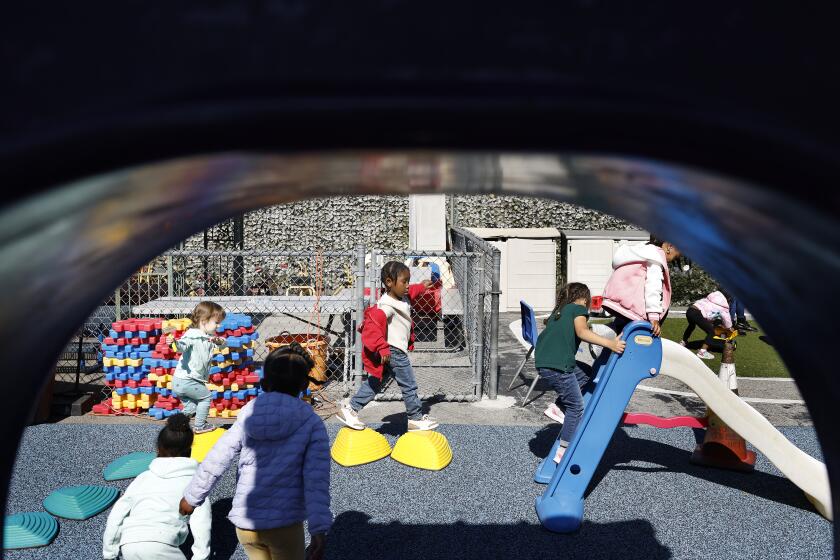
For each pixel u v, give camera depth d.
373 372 6.84
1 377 1.31
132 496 4.24
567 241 17.20
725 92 0.71
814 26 0.70
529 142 0.75
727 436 6.66
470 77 0.71
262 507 3.57
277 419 3.61
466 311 12.43
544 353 6.12
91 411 8.57
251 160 0.83
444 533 5.27
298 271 17.61
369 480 6.30
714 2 0.70
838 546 1.83
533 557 4.92
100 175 0.74
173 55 0.70
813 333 1.47
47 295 1.21
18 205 0.73
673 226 1.52
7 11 0.69
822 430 1.81
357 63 0.71
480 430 7.76
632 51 0.71
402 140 0.75
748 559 4.94
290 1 0.70
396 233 18.05
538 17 0.71
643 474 6.55
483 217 18.52
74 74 0.69
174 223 1.40
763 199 0.82
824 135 0.70
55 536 5.11
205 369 7.12
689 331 12.38
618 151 0.75
